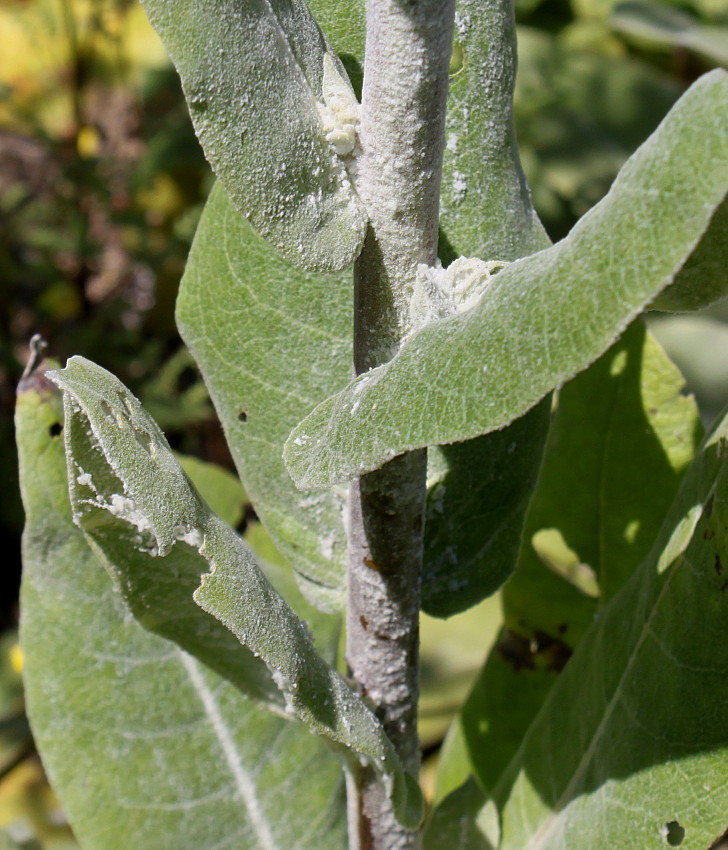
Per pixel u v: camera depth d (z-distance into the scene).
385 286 0.18
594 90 0.67
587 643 0.25
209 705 0.28
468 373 0.15
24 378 0.26
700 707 0.20
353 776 0.22
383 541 0.20
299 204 0.18
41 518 0.27
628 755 0.22
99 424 0.17
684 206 0.14
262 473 0.23
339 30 0.22
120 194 0.73
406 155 0.18
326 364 0.23
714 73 0.14
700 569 0.20
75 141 0.73
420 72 0.17
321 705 0.19
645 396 0.29
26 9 0.76
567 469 0.29
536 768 0.25
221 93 0.17
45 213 0.71
